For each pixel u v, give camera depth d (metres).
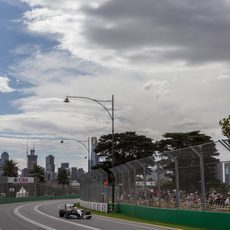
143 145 89.50
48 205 73.25
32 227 28.02
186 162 28.11
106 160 90.94
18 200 97.12
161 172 32.75
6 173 152.88
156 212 33.38
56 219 36.56
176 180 29.69
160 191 32.97
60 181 182.38
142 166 37.19
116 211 45.31
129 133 91.31
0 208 61.28
